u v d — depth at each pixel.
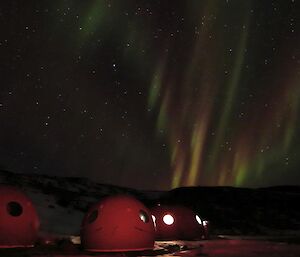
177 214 14.27
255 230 22.88
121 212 10.27
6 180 25.12
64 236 14.01
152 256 9.44
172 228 13.93
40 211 19.11
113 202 10.53
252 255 9.62
